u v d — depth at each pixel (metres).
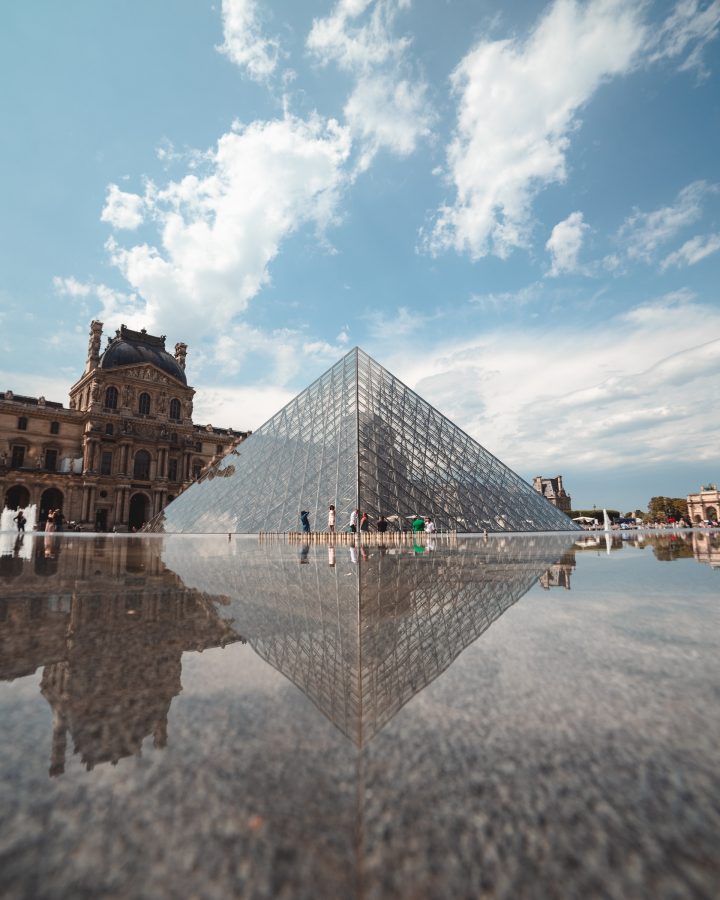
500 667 2.86
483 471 42.50
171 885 1.12
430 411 42.16
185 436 91.81
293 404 43.75
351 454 32.03
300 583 7.20
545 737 1.92
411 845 1.28
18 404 78.44
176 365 100.44
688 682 2.54
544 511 46.41
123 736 1.97
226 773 1.67
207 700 2.39
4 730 2.01
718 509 105.62
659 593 5.75
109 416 83.44
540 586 6.47
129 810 1.45
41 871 1.16
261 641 3.62
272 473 39.47
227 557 13.23
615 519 109.25
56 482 77.56
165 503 86.94
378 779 1.63
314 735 1.98
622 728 1.99
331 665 2.98
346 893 1.10
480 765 1.71
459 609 4.84
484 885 1.11
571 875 1.14
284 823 1.39
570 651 3.20
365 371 38.09
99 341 95.62
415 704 2.31
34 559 12.37
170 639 3.66
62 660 3.09
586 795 1.50
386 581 7.34
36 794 1.53
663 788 1.53
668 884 1.10
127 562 11.44
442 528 33.31
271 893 1.10
